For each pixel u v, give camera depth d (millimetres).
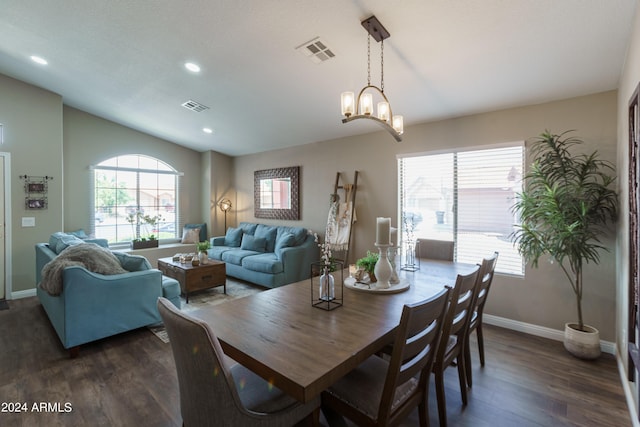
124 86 4109
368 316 1553
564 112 2910
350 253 4566
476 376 2342
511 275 3217
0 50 3490
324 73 3084
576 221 2494
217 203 6648
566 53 2326
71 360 2520
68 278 2506
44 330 3113
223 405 1074
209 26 2629
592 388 2178
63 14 2785
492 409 1965
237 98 3930
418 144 3869
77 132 5215
